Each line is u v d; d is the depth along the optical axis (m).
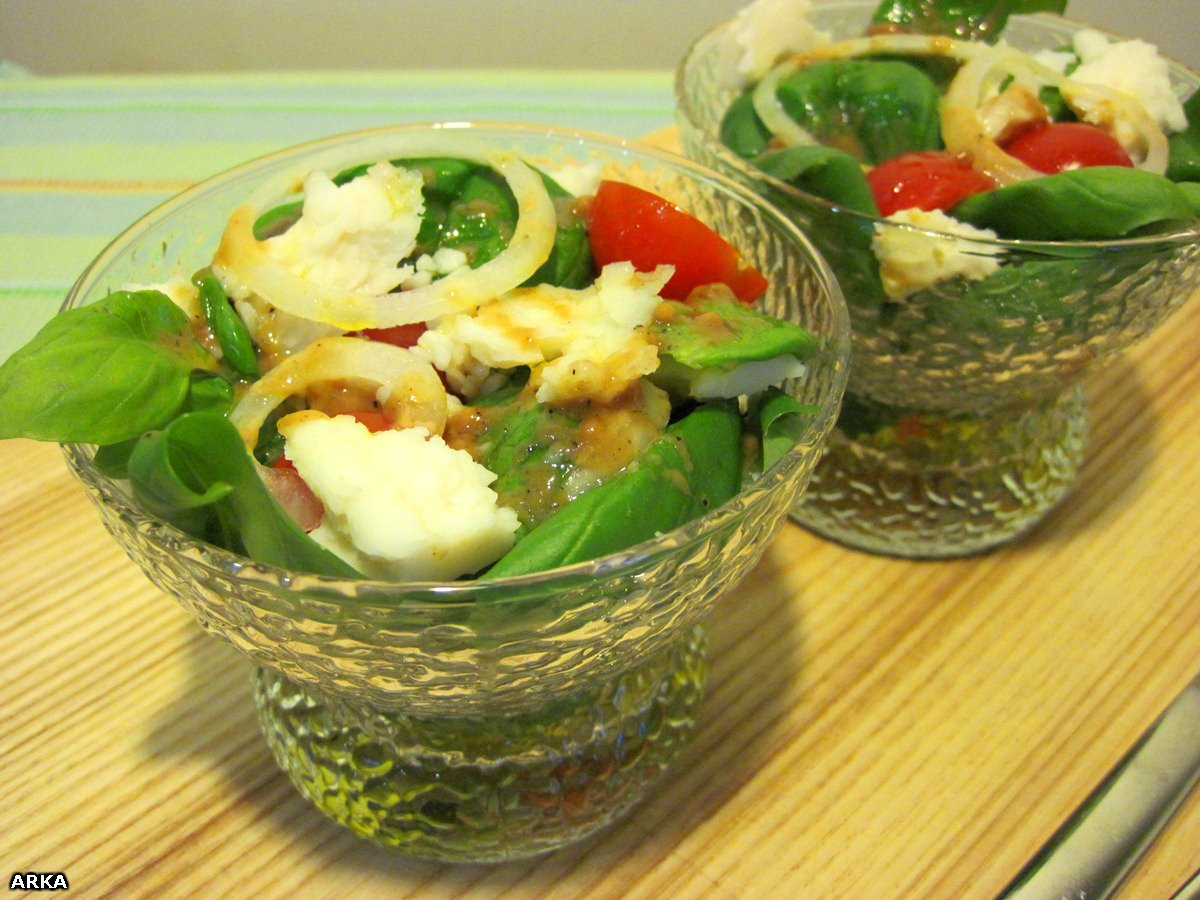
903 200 0.21
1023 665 0.21
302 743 0.19
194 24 0.52
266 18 0.52
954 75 0.25
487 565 0.15
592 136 0.21
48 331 0.15
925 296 0.20
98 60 0.53
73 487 0.24
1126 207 0.19
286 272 0.17
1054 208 0.20
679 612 0.15
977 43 0.25
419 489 0.14
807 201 0.20
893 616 0.22
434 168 0.19
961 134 0.23
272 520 0.13
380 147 0.19
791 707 0.21
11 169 0.32
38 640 0.21
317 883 0.18
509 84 0.37
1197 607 0.22
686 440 0.16
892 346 0.22
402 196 0.17
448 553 0.14
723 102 0.27
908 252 0.20
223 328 0.17
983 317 0.20
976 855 0.18
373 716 0.18
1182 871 0.18
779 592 0.23
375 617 0.13
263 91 0.36
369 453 0.15
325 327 0.17
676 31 0.52
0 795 0.19
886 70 0.24
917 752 0.20
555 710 0.18
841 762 0.20
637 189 0.18
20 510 0.23
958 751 0.20
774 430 0.16
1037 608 0.22
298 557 0.14
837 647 0.22
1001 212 0.20
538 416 0.16
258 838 0.19
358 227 0.17
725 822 0.19
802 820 0.19
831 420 0.15
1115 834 0.18
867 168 0.23
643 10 0.52
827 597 0.23
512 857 0.18
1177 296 0.21
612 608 0.14
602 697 0.19
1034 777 0.19
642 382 0.16
